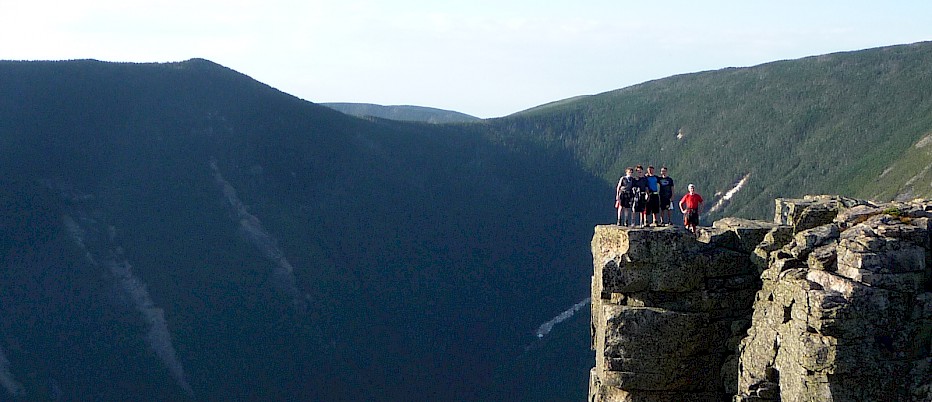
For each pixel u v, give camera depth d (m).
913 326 22.50
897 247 23.05
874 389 22.39
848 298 22.62
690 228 31.67
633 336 28.92
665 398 28.84
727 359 28.52
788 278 24.66
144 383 165.12
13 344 167.25
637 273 29.33
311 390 175.12
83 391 161.25
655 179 32.72
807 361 22.86
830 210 27.61
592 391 31.59
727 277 29.25
